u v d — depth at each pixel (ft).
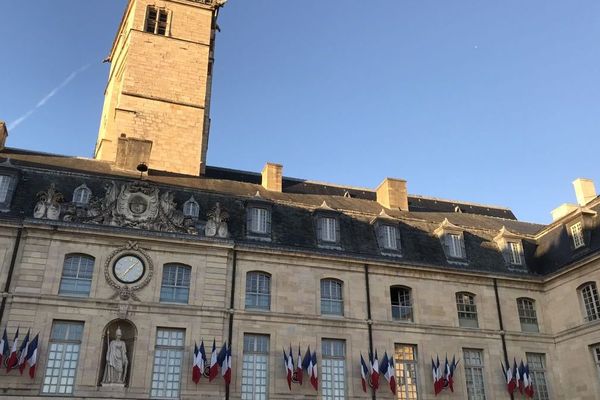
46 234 83.56
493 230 115.85
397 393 91.71
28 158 98.58
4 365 75.00
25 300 79.46
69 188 91.25
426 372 94.27
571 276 101.30
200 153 130.11
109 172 100.27
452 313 100.07
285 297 92.02
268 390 85.71
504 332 100.83
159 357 82.64
